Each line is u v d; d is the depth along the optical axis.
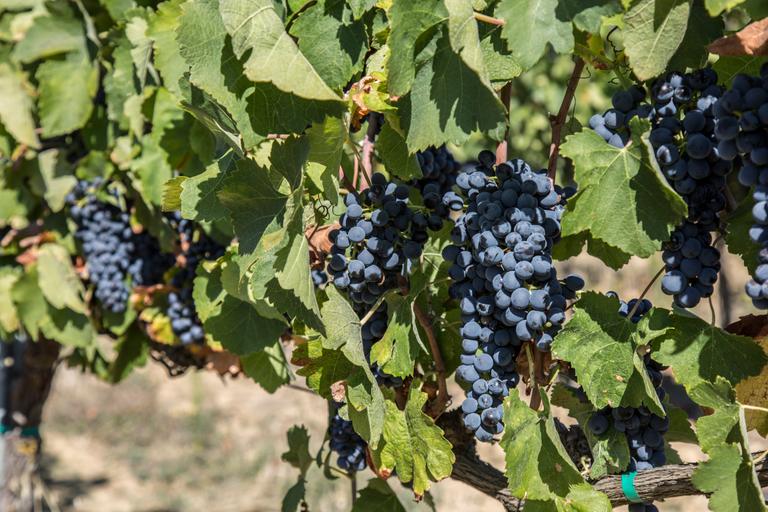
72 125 2.86
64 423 8.93
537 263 1.99
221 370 2.67
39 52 2.83
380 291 2.11
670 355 1.98
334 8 2.08
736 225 1.99
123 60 2.63
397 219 2.08
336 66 2.08
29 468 3.75
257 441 8.10
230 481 7.33
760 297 1.89
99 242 2.91
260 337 2.34
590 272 7.70
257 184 2.05
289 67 2.01
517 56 1.97
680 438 2.13
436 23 1.99
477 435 2.06
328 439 2.36
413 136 2.03
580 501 2.01
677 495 2.01
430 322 2.17
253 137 2.05
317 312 2.02
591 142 1.97
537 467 2.03
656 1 1.93
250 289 2.23
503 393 2.05
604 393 1.99
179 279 2.67
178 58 2.38
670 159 1.94
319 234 2.14
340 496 6.40
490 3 2.03
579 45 2.03
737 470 1.92
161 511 6.80
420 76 2.01
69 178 3.03
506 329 2.05
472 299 2.05
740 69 2.03
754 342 1.98
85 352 3.39
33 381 3.71
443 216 2.14
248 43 2.00
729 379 1.98
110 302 2.91
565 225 1.98
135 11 2.55
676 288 1.97
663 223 1.94
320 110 2.04
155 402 9.37
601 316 2.00
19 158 3.08
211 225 2.58
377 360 2.10
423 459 2.10
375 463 2.18
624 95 1.98
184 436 8.39
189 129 2.58
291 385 2.45
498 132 1.97
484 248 2.02
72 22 2.83
